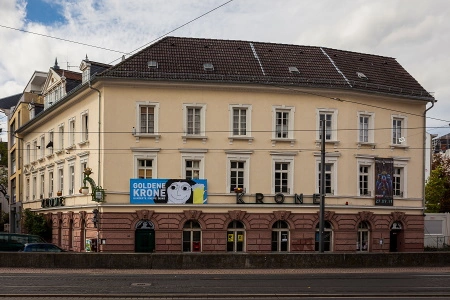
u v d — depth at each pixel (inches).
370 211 1712.6
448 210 3026.6
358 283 930.7
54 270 1123.3
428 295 796.0
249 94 1648.6
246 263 1187.9
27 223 2086.6
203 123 1625.2
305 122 1678.2
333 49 1909.4
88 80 1625.2
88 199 1669.5
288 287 868.6
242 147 1637.6
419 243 1792.6
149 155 1599.4
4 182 3526.1
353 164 1710.1
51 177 2082.9
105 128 1581.0
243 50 1775.3
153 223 1579.7
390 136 1781.5
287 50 1833.2
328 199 1673.2
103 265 1163.9
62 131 1972.2
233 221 1619.1
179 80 1599.4
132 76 1576.0
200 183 1601.9
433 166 3267.7
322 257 1219.2
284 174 1670.8
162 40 1726.1
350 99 1715.1
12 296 752.3
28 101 2586.1
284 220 1636.3
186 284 898.1
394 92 1779.0
